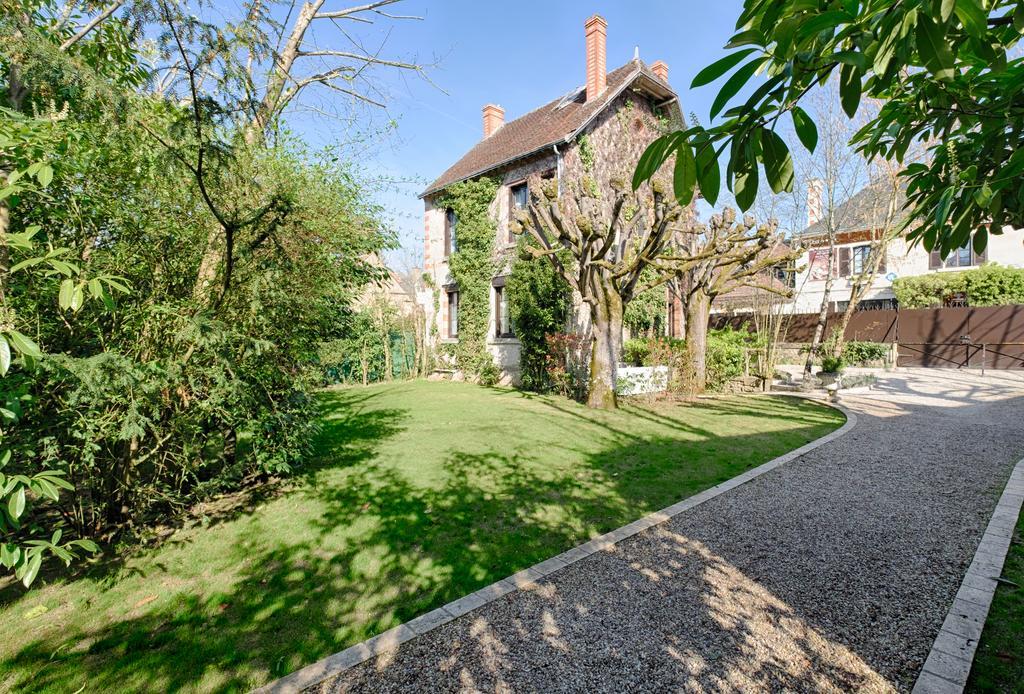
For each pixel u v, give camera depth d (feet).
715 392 41.37
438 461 20.80
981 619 9.04
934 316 58.29
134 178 12.10
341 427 28.30
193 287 14.43
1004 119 5.36
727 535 13.14
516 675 8.02
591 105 46.65
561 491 16.85
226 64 9.29
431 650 8.66
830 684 7.66
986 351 54.70
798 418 29.30
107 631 9.50
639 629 9.14
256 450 16.42
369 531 13.85
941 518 13.88
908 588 10.29
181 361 12.73
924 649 8.38
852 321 64.44
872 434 24.52
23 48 8.79
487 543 12.91
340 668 8.20
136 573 11.76
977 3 3.31
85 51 13.07
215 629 9.49
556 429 27.14
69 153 10.11
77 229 11.43
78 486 12.09
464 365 53.93
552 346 41.01
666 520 14.14
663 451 21.98
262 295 14.47
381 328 59.00
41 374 9.43
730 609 9.73
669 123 52.85
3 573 11.87
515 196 49.78
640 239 33.99
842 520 13.93
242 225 12.48
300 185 16.34
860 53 3.18
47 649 8.96
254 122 11.46
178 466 14.25
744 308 69.10
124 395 11.36
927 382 44.11
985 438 22.99
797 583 10.64
